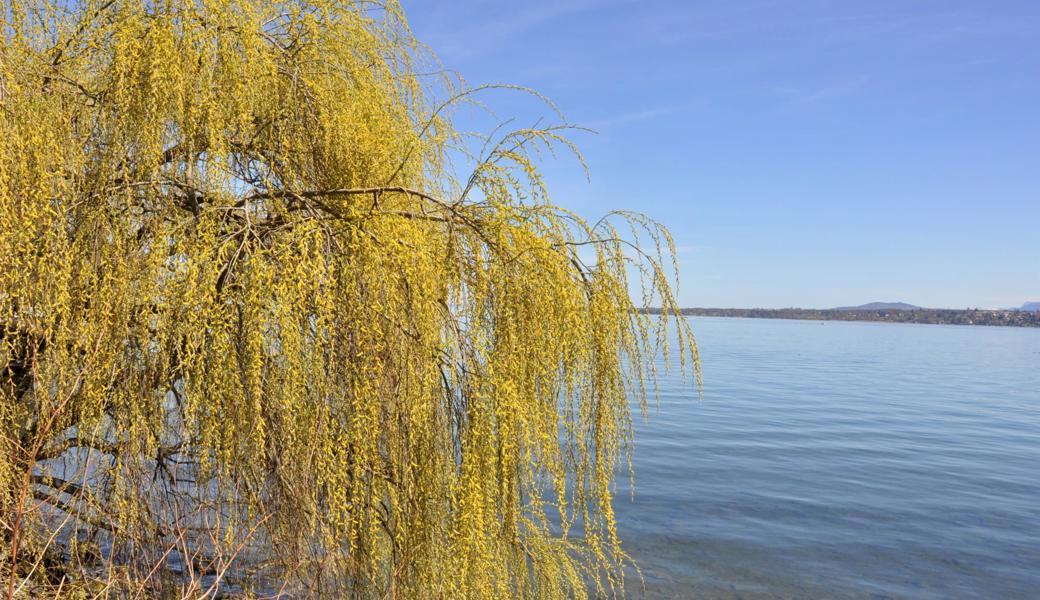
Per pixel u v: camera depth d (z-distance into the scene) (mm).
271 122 3377
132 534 3045
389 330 2965
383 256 2834
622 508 13773
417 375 2973
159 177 2824
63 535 3617
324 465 2777
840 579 10719
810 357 72188
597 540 3746
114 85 2795
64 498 3580
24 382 3254
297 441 2801
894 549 12148
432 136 4098
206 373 2713
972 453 21391
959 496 15859
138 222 2957
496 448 3102
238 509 2955
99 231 2768
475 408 3029
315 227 2734
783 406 31859
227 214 2881
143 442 2906
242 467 2811
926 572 11117
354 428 2816
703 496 15031
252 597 3287
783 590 10156
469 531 2986
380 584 3303
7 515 3061
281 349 2643
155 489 3283
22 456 3164
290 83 3352
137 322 2814
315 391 2754
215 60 2898
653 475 16828
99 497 3191
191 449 3014
